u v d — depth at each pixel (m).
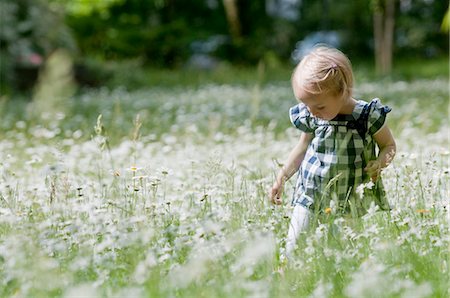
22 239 4.09
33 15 22.41
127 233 4.20
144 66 32.03
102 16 34.16
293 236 4.39
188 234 4.60
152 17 35.78
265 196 5.16
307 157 4.70
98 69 24.48
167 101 18.06
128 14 35.12
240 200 5.00
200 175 6.17
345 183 4.57
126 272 3.86
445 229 4.50
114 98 19.41
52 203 4.91
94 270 3.86
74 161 7.56
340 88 4.30
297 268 3.74
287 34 37.50
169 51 33.66
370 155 4.66
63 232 4.38
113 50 33.25
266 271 3.83
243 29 37.22
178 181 6.04
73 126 12.70
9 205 4.98
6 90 20.62
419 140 9.08
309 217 4.53
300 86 4.34
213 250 3.94
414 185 5.12
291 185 5.68
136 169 5.33
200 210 4.89
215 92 20.94
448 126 11.66
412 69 29.84
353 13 37.97
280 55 37.19
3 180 6.13
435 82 23.38
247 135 9.88
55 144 6.78
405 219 4.36
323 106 4.34
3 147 9.02
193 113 15.27
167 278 3.67
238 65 34.06
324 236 4.11
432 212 4.79
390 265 3.79
